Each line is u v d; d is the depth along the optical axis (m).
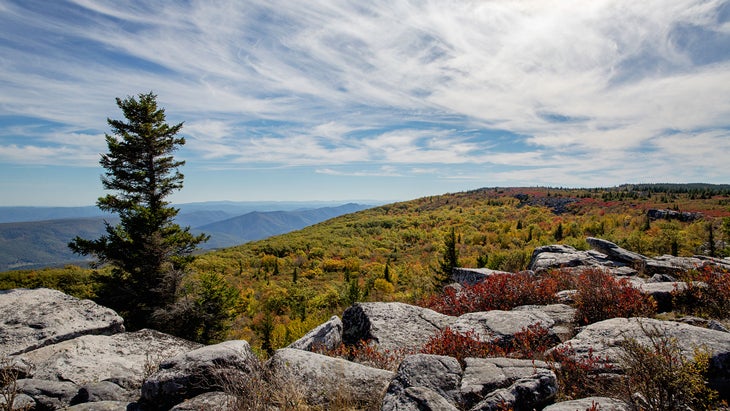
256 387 3.72
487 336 5.56
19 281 33.59
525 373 3.81
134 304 16.41
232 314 19.42
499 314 6.35
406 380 3.68
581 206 113.94
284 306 40.44
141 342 6.53
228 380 3.93
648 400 3.13
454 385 3.66
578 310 6.44
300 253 86.69
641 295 6.67
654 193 139.12
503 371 3.89
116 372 5.34
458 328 6.01
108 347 6.13
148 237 16.75
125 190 18.72
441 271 24.23
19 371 5.07
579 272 11.00
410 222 129.50
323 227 136.75
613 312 6.13
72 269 39.69
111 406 4.04
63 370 5.24
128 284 16.89
